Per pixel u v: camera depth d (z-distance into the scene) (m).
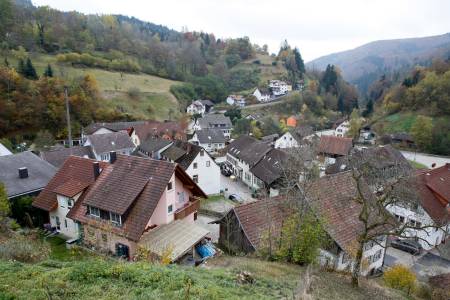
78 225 26.12
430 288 22.23
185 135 82.81
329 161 66.69
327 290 16.52
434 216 33.91
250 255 22.17
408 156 79.31
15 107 70.19
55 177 29.31
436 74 107.00
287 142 77.81
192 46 165.75
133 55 143.00
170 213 25.06
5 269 11.83
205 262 20.25
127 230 22.67
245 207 24.52
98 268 12.03
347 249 22.94
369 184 28.25
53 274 11.52
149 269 12.88
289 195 24.73
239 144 65.38
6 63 87.62
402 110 104.06
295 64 171.88
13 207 28.05
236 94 139.88
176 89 122.56
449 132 83.25
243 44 181.50
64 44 122.69
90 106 85.00
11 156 34.75
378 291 19.00
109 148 60.44
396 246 34.41
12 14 112.62
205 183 48.25
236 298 11.55
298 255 19.12
